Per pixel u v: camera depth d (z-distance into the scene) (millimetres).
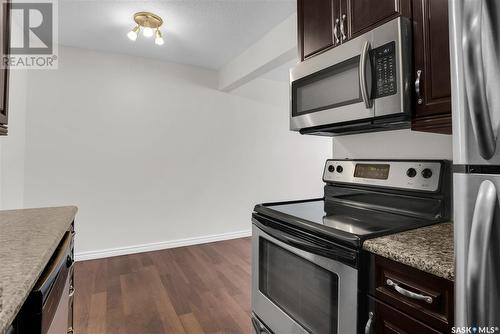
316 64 1437
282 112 4145
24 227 1184
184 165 3461
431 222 1172
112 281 2482
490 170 541
